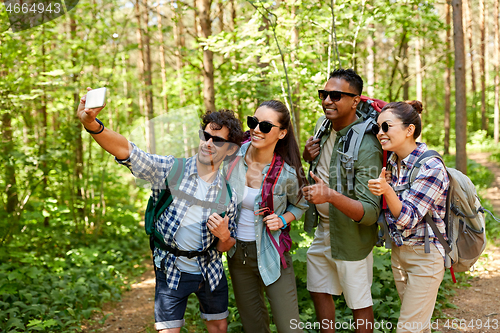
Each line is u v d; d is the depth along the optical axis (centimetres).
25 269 437
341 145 242
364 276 247
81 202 685
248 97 568
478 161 1492
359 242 243
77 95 603
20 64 522
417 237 225
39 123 650
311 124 589
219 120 200
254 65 546
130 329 354
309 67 485
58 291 399
